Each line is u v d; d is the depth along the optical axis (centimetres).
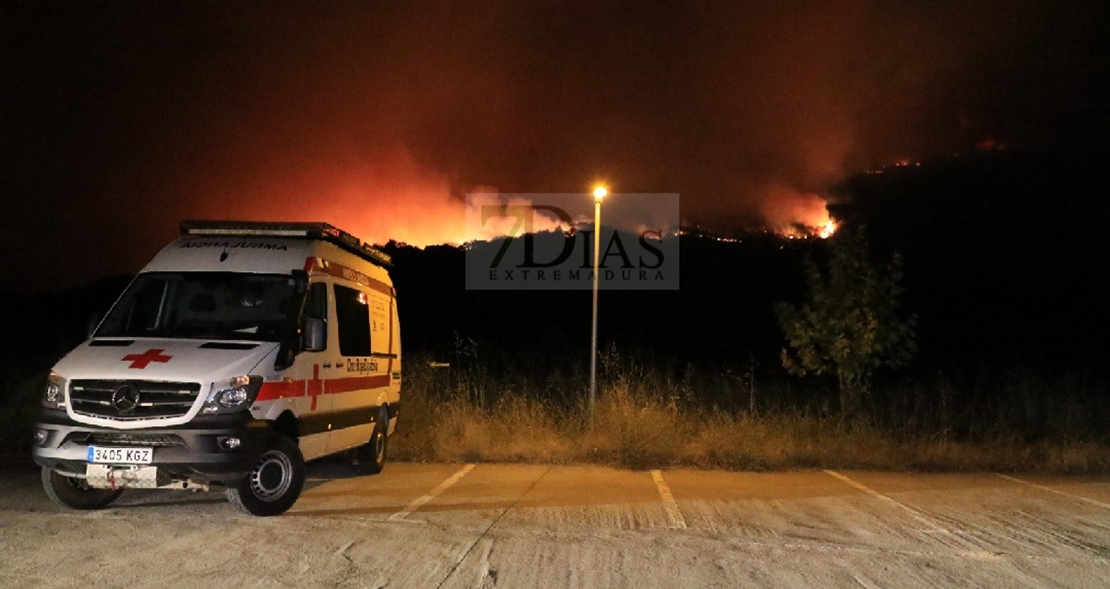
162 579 639
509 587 635
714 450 1326
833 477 1195
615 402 1508
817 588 644
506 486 1085
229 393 810
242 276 945
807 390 2053
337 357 1001
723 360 2758
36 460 822
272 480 867
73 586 619
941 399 1742
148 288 949
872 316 1555
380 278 1201
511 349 2819
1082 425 1554
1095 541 803
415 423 1460
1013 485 1134
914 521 889
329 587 628
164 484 799
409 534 799
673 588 638
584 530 827
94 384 810
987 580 671
